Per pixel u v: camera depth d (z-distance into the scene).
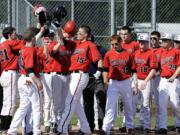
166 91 23.48
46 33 21.77
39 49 22.58
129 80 22.30
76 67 21.12
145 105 23.83
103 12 29.84
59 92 22.55
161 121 23.47
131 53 23.08
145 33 26.05
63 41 21.94
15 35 22.28
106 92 23.09
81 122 21.67
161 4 32.59
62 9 21.55
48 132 22.73
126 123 22.70
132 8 30.64
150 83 23.78
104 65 22.20
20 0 28.86
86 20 29.98
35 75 20.47
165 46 23.59
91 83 22.89
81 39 21.48
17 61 22.03
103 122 22.30
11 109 22.16
